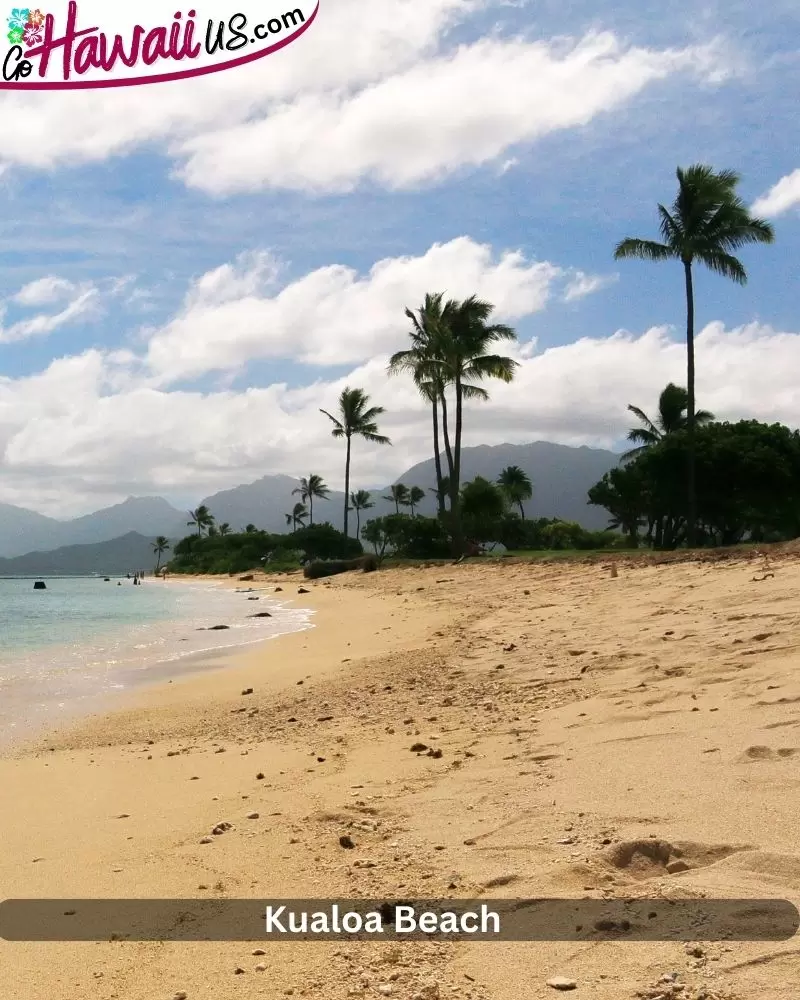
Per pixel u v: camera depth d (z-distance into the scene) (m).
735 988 2.76
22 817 5.94
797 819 4.13
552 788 5.26
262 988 3.15
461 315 39.72
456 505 39.81
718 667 8.37
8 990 3.26
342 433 62.22
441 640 14.85
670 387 49.59
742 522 43.56
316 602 32.72
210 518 144.38
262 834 5.04
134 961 3.46
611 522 71.94
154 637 20.58
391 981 3.11
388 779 6.11
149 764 7.45
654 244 29.14
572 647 11.50
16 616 29.78
